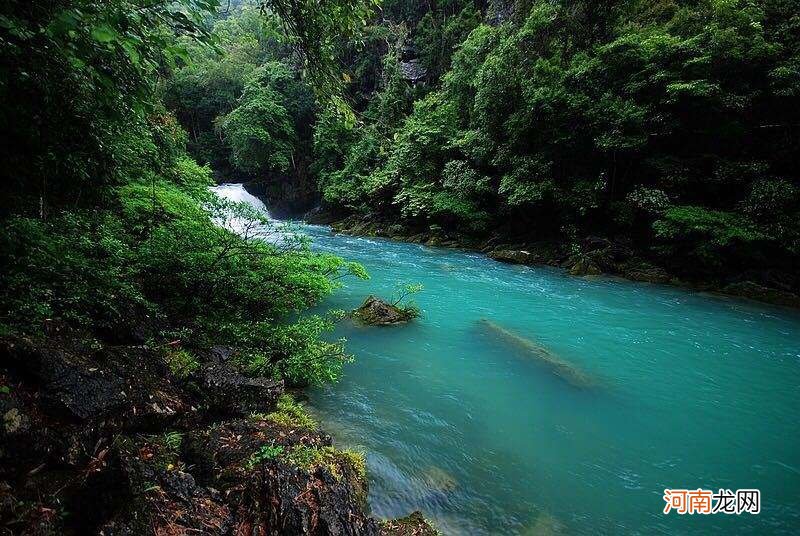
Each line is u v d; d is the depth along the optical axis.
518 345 7.52
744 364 7.22
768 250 12.13
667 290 12.27
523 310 9.91
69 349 3.02
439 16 32.81
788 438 5.13
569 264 15.11
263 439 3.17
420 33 32.78
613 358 7.34
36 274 3.76
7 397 2.33
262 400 4.02
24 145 4.87
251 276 6.48
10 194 4.80
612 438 4.97
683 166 13.99
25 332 2.90
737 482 4.30
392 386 5.76
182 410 3.37
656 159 14.38
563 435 4.96
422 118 23.75
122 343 4.04
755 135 13.30
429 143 22.28
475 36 22.33
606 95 14.57
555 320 9.28
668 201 13.64
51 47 3.61
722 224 12.28
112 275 4.57
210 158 36.44
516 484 4.04
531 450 4.62
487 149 18.50
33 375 2.60
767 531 3.64
